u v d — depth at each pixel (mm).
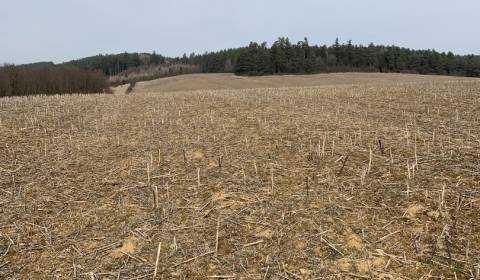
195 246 5164
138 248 5195
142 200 6551
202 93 25406
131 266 4820
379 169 7148
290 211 5832
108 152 9305
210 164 8070
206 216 5895
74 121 13586
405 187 6289
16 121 13273
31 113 15273
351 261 4633
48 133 11445
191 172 7684
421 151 8031
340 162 7652
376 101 18188
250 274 4547
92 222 5914
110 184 7293
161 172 7781
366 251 4781
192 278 4547
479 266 4293
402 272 4383
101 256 5051
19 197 6777
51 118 14156
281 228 5402
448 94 19422
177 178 7422
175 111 15586
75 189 7117
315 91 25047
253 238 5242
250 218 5727
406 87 25172
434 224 5180
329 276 4414
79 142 10281
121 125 12680
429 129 10734
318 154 8141
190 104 17891
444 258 4535
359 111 14773
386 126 11023
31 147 9797
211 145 9508
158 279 4551
